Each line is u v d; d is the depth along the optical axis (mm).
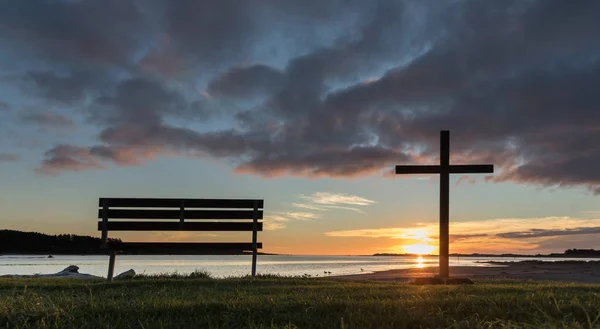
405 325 3957
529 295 5273
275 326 3955
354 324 4023
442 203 12688
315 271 42500
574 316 3984
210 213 12289
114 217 11859
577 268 36375
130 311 4926
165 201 12102
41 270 38656
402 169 13094
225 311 4875
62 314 4703
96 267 51719
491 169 12477
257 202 12523
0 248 107188
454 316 4297
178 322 4426
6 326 4168
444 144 12852
